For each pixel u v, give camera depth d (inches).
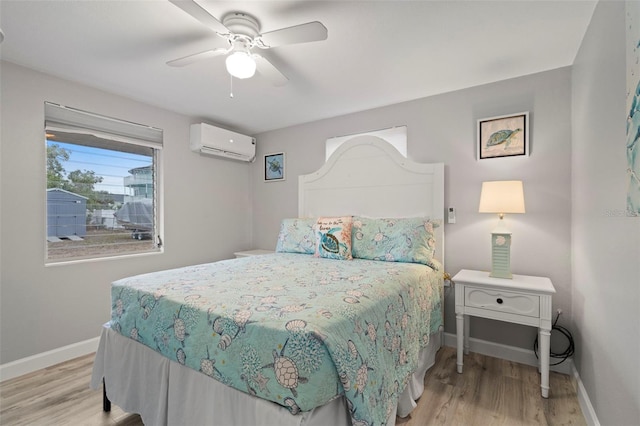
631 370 45.5
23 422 65.8
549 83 90.7
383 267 85.1
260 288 62.8
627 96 45.4
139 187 118.8
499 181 90.5
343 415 45.9
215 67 89.4
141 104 116.3
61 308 94.9
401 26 69.6
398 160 113.6
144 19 67.0
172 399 55.2
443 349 103.3
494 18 66.7
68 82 96.8
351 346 45.4
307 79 96.9
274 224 154.0
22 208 87.7
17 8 62.7
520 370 88.0
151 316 59.7
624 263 48.4
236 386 46.6
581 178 76.3
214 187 144.2
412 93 108.1
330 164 129.6
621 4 49.7
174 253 127.5
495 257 88.7
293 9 63.6
